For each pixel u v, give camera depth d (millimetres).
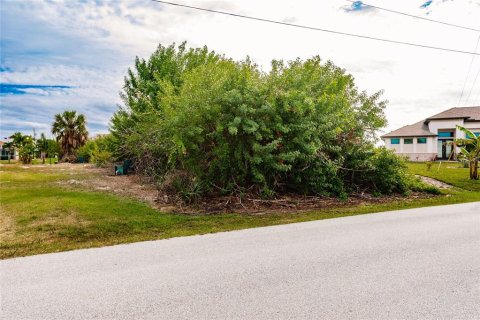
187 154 11336
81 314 3336
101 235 6805
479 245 5781
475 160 18812
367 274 4379
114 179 16703
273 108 10727
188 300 3629
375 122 12906
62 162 40938
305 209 10195
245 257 5129
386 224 7664
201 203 10531
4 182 15555
